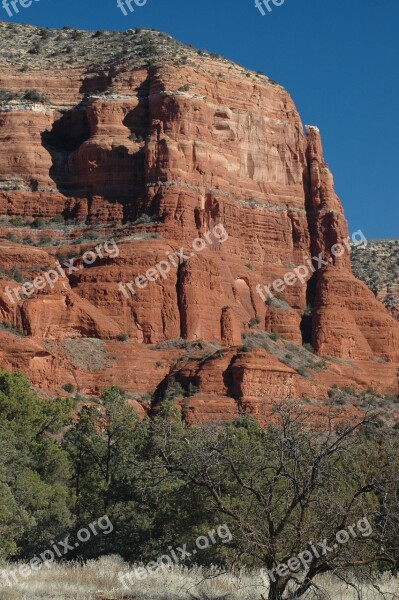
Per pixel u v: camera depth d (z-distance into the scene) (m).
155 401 110.56
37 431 71.94
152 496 51.34
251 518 39.09
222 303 124.88
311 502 37.28
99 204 134.50
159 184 132.00
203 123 137.75
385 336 137.38
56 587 39.75
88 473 63.84
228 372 110.62
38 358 106.81
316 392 117.62
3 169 138.88
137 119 139.88
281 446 37.62
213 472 42.25
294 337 133.75
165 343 118.81
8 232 129.88
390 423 114.00
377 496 38.56
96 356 113.06
